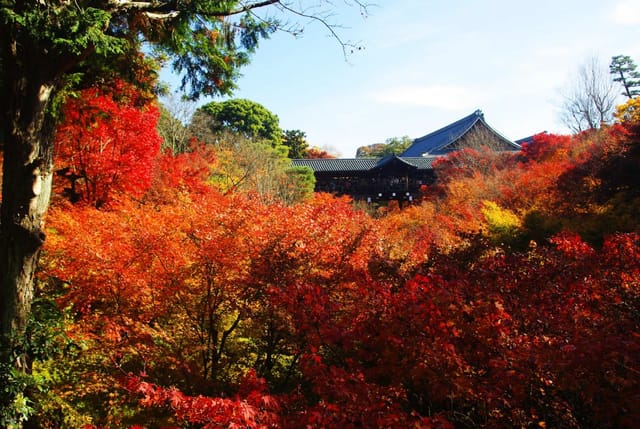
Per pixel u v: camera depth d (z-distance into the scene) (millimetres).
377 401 3650
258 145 30203
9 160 5500
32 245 5562
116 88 9500
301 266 6980
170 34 7105
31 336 5586
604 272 5758
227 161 25516
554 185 18047
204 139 30719
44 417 5898
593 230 14430
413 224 21719
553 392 3537
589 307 4941
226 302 7176
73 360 6641
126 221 7434
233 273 6715
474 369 3912
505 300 4906
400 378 4141
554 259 6277
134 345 6168
